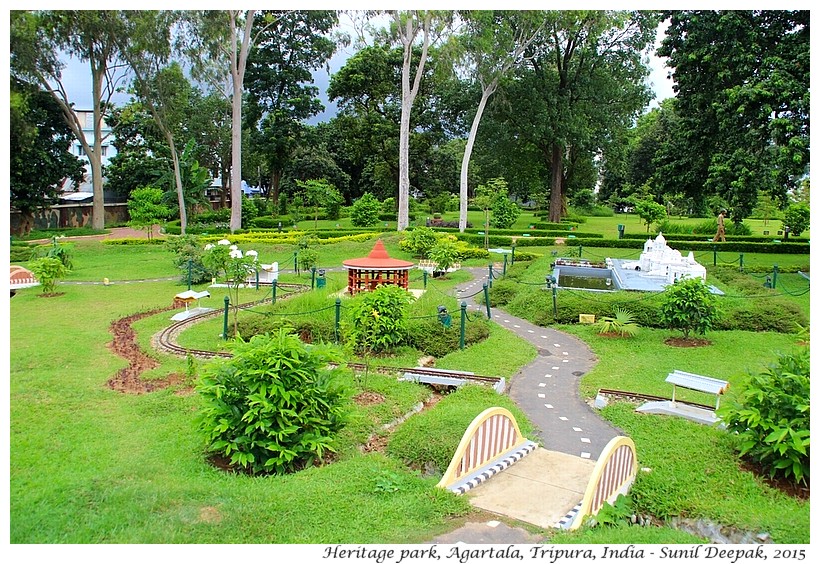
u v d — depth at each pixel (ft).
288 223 139.23
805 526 18.94
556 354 42.78
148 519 18.01
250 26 105.91
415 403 31.60
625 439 21.49
